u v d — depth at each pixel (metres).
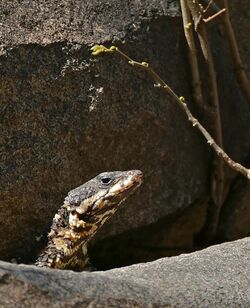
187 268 8.23
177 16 11.29
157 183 10.92
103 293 6.96
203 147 11.62
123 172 10.02
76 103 10.01
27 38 9.75
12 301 6.60
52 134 9.83
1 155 9.49
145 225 10.86
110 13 10.57
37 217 9.85
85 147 10.12
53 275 6.86
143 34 10.79
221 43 12.26
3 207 9.53
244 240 9.43
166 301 7.28
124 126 10.41
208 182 11.76
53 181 9.90
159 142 10.88
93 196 9.91
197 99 11.52
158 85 10.41
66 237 9.98
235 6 12.48
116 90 10.34
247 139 12.30
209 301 7.61
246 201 12.43
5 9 9.83
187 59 11.49
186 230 12.02
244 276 8.29
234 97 12.26
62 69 9.91
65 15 10.19
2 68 9.48
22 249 9.83
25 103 9.65
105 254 10.96
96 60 10.19
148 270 8.07
